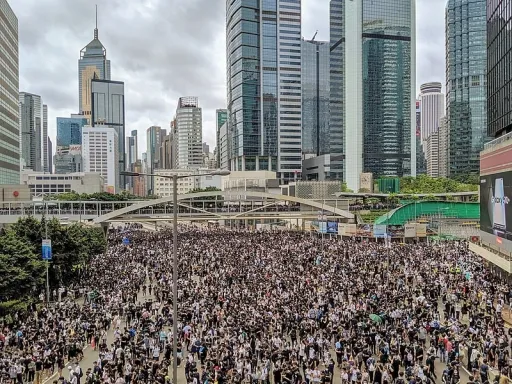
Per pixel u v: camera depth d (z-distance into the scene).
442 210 122.69
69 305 48.53
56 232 59.56
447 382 29.44
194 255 79.38
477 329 36.75
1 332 40.12
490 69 84.00
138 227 171.12
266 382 30.11
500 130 78.88
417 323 38.59
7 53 136.12
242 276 59.75
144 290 56.28
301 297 47.22
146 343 35.81
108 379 28.47
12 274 47.09
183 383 32.62
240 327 38.06
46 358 33.19
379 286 52.16
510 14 72.94
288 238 106.06
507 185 57.62
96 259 79.69
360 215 134.88
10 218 105.81
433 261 69.06
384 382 29.53
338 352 33.75
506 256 57.88
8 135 136.88
